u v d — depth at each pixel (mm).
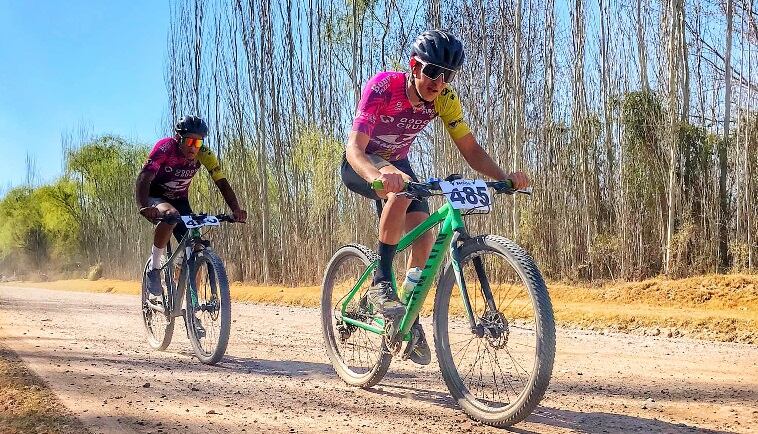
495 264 3012
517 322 2711
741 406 3162
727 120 9852
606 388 3576
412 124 3289
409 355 3189
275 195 15648
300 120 13664
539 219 10539
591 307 7910
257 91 14359
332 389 3479
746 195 9078
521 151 10188
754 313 7000
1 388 3162
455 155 10320
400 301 3141
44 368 3750
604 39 10195
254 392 3342
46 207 33000
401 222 3135
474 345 2900
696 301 8070
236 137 15289
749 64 9391
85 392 3148
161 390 3301
